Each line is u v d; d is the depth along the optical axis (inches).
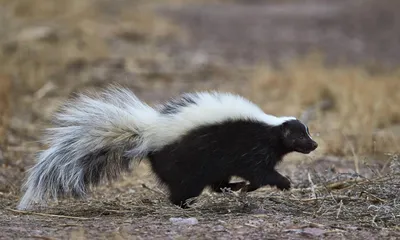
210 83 901.2
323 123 665.0
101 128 409.4
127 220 396.2
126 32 1193.4
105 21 1272.1
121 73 918.4
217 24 1455.5
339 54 1151.6
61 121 415.2
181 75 946.1
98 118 411.2
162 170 410.0
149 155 412.8
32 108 716.7
